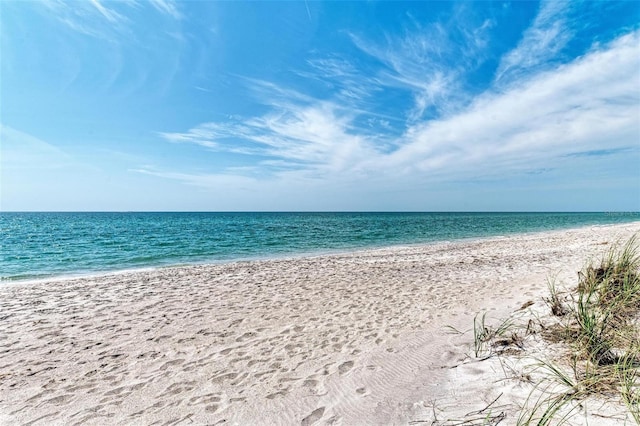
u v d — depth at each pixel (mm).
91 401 3402
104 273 12117
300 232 33969
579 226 39688
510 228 38344
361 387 3420
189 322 5953
